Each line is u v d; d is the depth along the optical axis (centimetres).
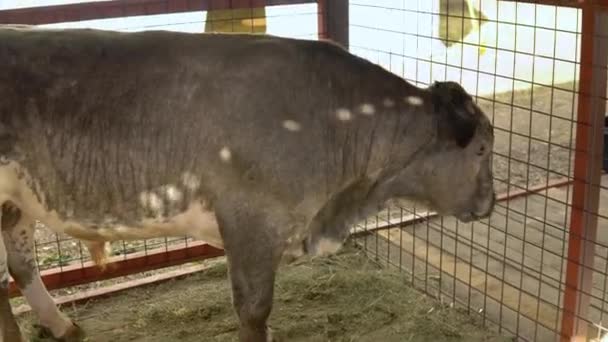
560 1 369
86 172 343
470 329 432
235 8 480
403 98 369
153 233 365
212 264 505
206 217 355
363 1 824
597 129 368
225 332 429
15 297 457
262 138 338
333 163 357
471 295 468
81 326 436
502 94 833
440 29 843
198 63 343
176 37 352
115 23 582
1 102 332
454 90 373
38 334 420
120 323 441
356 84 360
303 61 353
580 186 376
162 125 339
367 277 483
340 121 355
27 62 337
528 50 894
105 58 341
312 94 350
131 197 347
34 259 406
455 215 399
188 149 340
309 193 353
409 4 838
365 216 390
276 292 469
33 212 356
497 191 609
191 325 437
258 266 353
